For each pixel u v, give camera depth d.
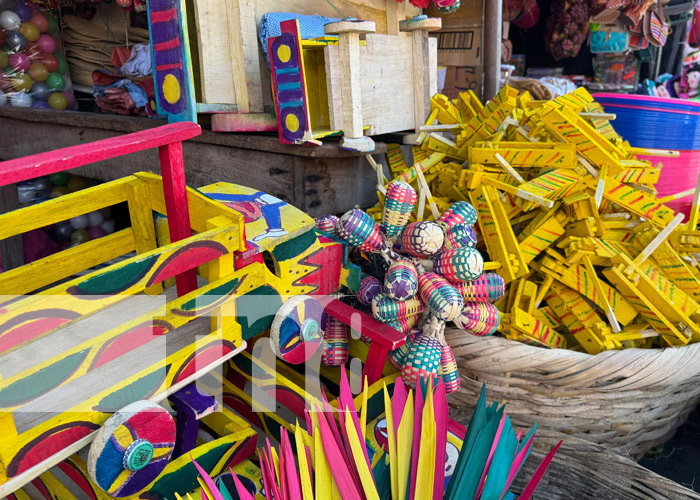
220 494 0.86
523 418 1.63
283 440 0.94
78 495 1.46
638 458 1.82
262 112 2.04
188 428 1.27
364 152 1.87
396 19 2.56
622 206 1.78
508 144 1.80
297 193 1.88
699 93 4.44
